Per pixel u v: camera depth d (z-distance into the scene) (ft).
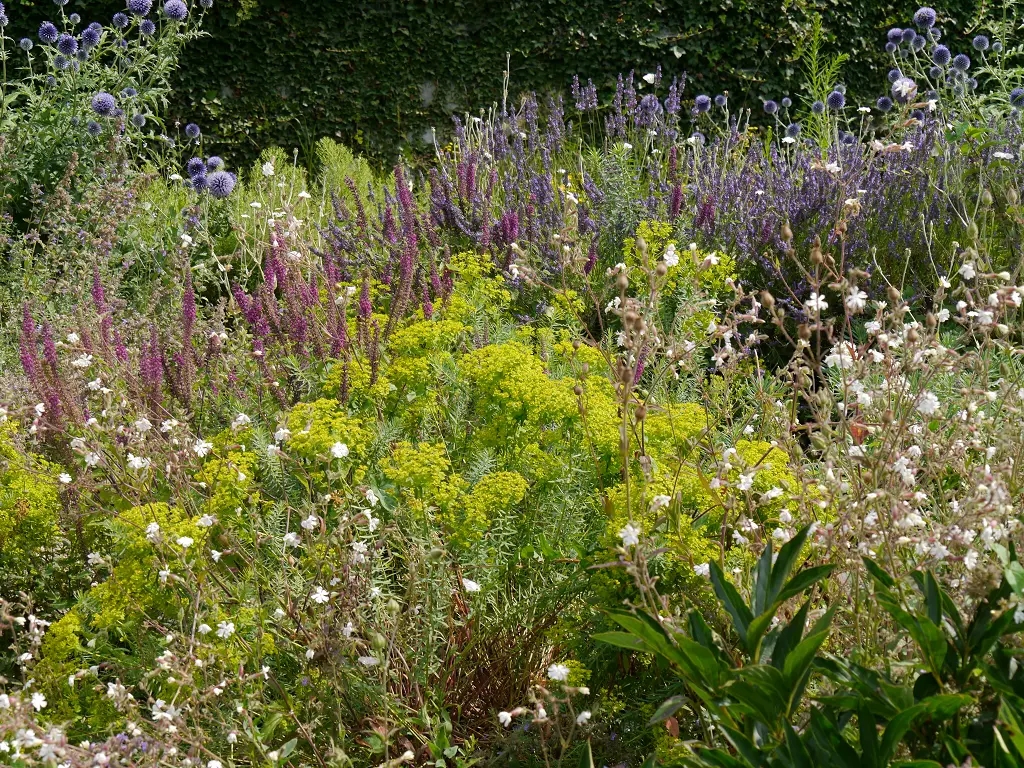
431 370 10.30
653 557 7.01
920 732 6.13
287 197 23.44
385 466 8.82
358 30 31.76
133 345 13.43
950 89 22.50
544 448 9.60
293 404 11.12
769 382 11.68
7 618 8.30
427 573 8.13
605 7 31.73
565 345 10.95
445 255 13.43
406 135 32.60
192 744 7.13
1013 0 28.71
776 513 8.40
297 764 8.09
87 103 22.56
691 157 19.44
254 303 11.57
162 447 9.39
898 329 8.83
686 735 7.55
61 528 9.65
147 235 20.42
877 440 7.86
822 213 16.83
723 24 31.68
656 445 8.93
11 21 28.96
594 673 8.27
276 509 8.98
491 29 32.01
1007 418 8.21
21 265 18.37
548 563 8.73
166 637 7.93
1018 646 6.36
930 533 7.21
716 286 13.28
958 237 16.81
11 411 10.20
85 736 7.85
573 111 31.12
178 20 25.93
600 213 17.24
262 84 31.63
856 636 6.90
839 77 31.83
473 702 8.87
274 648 8.05
